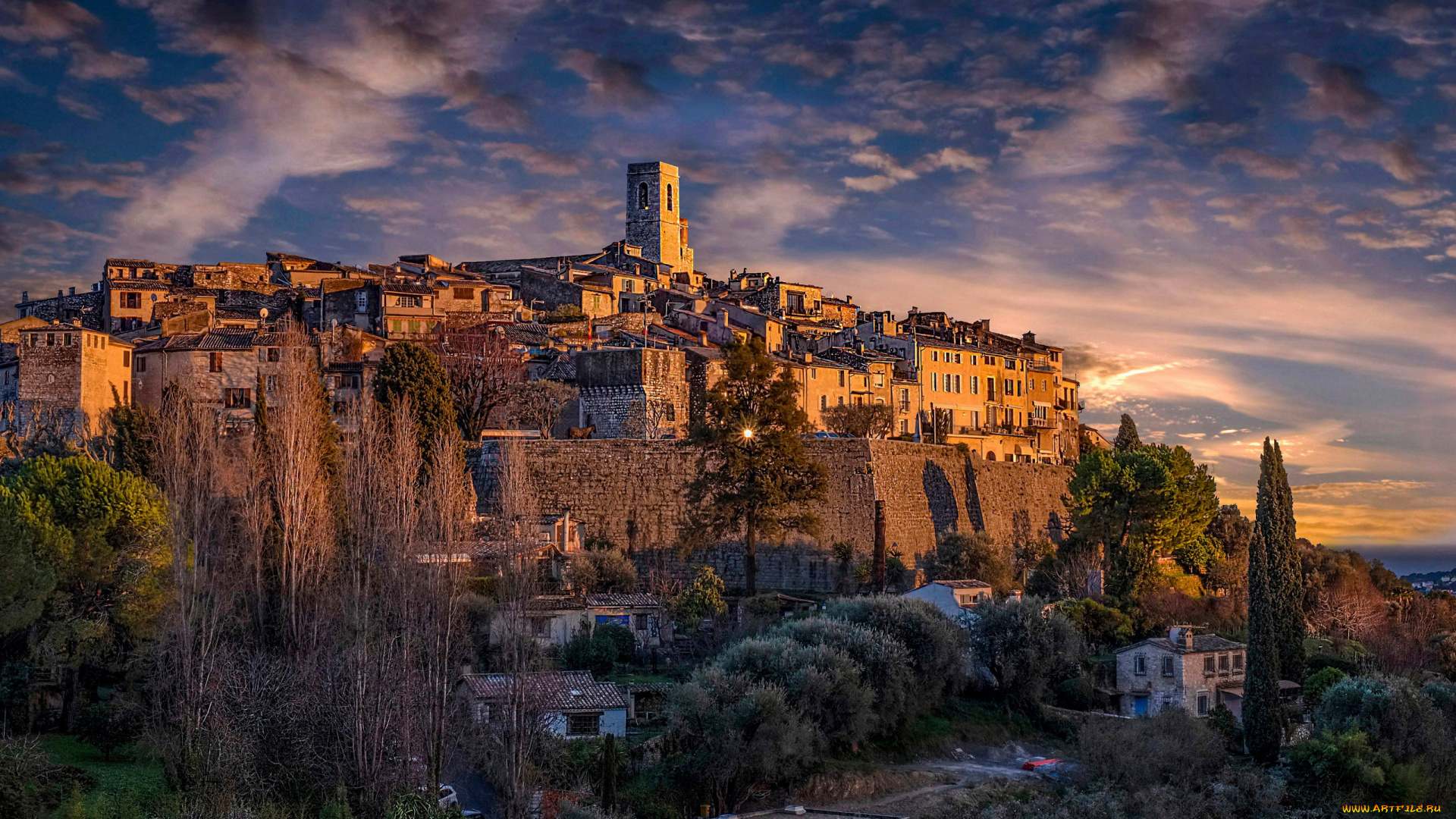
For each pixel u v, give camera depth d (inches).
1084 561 5113.2
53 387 5147.6
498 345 5654.5
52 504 3516.2
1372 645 5029.5
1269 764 3799.2
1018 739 3964.1
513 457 4357.8
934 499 5128.0
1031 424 7273.6
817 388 5969.5
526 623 3442.4
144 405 5280.5
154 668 3277.6
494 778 3061.0
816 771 3457.2
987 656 4168.3
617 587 4296.3
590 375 5349.4
